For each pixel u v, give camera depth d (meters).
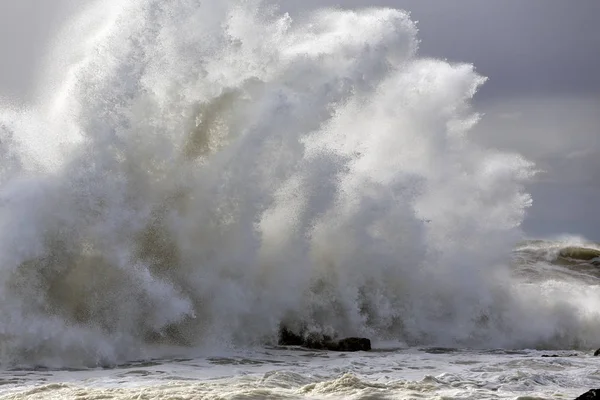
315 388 27.39
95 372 35.03
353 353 42.41
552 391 29.19
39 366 36.72
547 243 81.88
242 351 42.12
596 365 36.94
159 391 27.38
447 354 43.00
